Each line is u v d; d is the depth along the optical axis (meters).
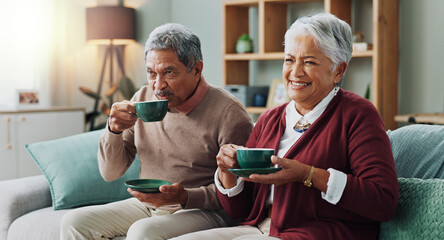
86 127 4.71
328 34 1.50
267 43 3.78
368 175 1.39
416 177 1.57
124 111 1.76
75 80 4.83
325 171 1.40
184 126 1.88
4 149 3.90
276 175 1.36
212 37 4.50
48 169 2.31
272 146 1.63
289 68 1.56
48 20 4.59
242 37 3.96
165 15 4.77
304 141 1.53
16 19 4.43
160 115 1.64
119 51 4.94
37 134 4.09
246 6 4.04
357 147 1.44
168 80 1.80
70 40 4.79
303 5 3.86
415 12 3.42
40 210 2.23
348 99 1.53
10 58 4.41
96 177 2.32
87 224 1.81
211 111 1.85
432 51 3.36
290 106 1.66
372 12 3.58
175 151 1.89
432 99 3.38
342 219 1.46
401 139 1.68
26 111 4.00
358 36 3.45
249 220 1.69
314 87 1.53
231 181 1.66
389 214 1.38
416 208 1.38
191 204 1.73
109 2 4.86
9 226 2.18
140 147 1.97
